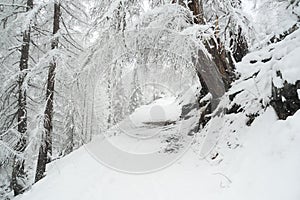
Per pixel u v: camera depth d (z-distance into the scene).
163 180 5.86
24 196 8.23
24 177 10.78
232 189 4.50
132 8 7.12
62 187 7.14
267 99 5.29
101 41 7.16
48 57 9.66
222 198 4.43
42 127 9.44
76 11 11.51
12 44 12.32
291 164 3.89
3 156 10.17
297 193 3.45
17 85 11.38
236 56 7.34
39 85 11.88
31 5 11.72
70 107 10.42
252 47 7.26
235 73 6.50
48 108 10.23
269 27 6.73
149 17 6.37
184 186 5.32
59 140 14.46
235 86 6.01
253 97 5.72
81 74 7.63
